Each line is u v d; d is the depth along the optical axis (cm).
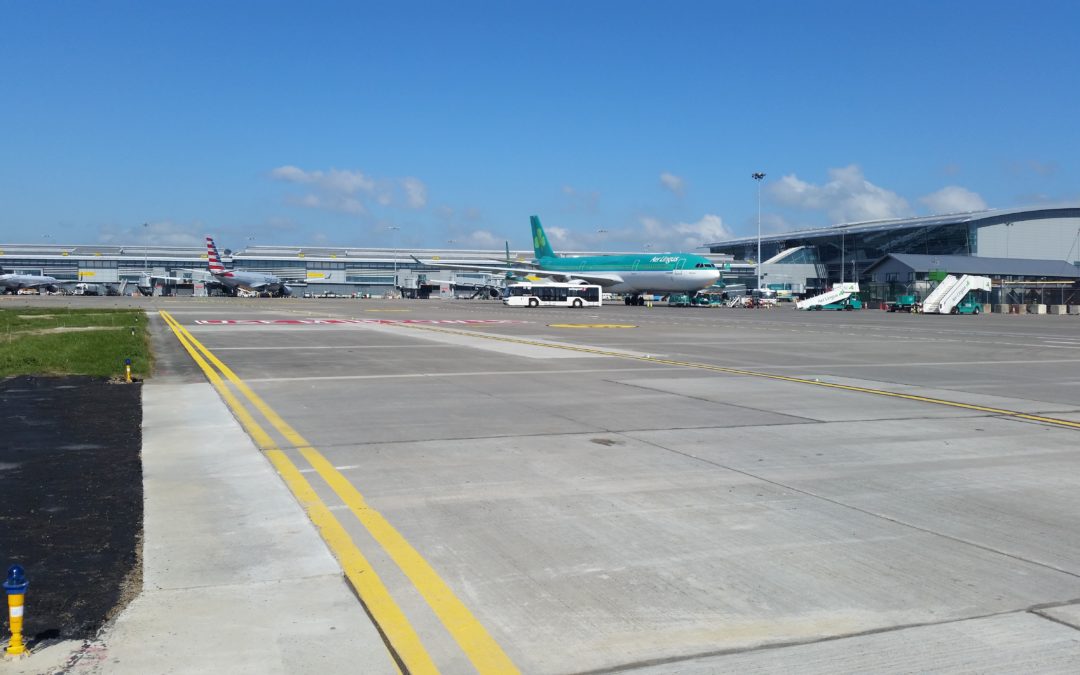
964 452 1031
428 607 523
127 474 889
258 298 12244
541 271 9969
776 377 1909
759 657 457
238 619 500
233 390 1620
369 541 657
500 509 756
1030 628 498
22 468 916
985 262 11019
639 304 9906
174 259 18250
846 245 14512
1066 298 8862
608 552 636
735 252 17988
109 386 1680
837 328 4409
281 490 821
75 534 671
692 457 992
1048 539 674
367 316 5488
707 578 581
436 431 1166
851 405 1445
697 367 2145
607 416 1307
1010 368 2175
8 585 438
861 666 446
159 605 520
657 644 473
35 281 13012
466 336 3397
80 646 459
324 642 470
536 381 1797
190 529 685
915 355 2591
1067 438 1133
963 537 679
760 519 728
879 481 874
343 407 1397
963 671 442
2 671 426
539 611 519
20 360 2148
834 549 646
